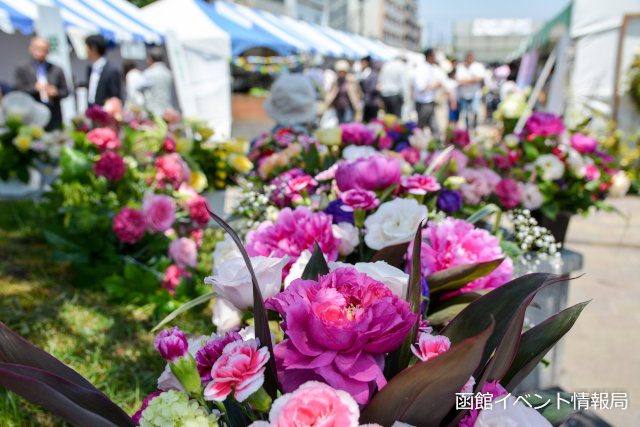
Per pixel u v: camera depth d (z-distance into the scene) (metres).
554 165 2.27
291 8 27.42
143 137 3.32
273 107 3.79
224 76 7.63
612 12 7.69
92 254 3.17
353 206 1.11
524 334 0.81
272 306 0.77
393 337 0.62
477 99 13.45
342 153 2.18
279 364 0.69
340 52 14.85
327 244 1.06
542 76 8.55
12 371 0.59
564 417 0.79
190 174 3.21
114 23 7.26
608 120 7.74
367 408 0.63
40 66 5.57
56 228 3.12
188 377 0.66
